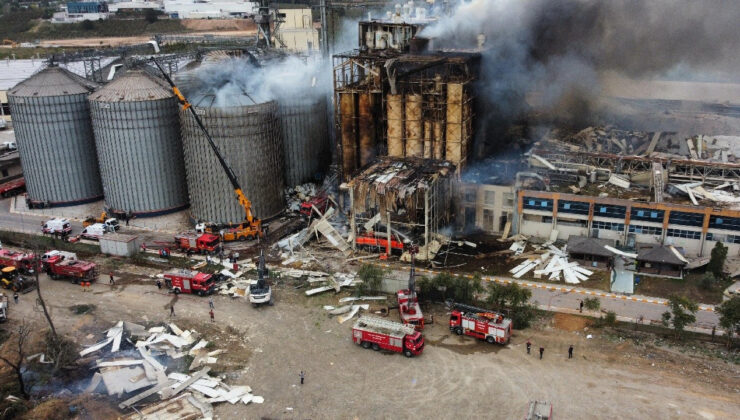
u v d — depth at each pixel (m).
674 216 64.94
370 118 78.38
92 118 83.25
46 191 89.19
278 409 43.94
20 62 156.12
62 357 49.56
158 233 79.06
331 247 72.19
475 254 68.88
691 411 42.38
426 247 67.62
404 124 76.00
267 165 78.38
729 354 49.00
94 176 91.69
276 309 58.31
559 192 70.06
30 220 84.88
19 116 85.81
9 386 46.53
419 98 73.94
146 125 80.88
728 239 63.78
